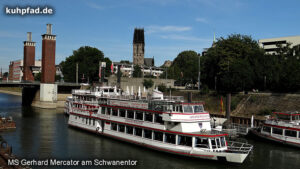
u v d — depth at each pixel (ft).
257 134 154.71
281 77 228.63
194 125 116.16
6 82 323.78
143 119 129.59
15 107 325.62
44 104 322.55
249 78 242.17
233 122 196.95
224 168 105.91
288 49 288.51
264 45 446.60
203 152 107.24
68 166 105.40
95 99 178.91
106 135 152.25
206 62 302.86
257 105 218.59
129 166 106.73
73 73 414.62
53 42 331.36
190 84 402.52
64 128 181.88
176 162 110.93
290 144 137.90
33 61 402.11
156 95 144.66
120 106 142.72
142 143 129.18
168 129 117.50
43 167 103.65
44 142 141.79
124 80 336.29
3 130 172.55
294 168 108.47
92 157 116.98
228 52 273.54
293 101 200.44
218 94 255.09
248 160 117.91
